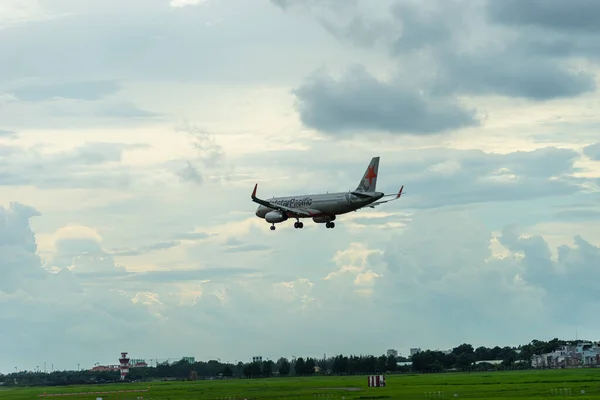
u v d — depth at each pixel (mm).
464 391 144750
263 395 157250
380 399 128375
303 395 149250
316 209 152375
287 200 156875
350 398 132375
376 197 146250
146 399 159000
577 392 131500
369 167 151000
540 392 134250
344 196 149875
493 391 141625
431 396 131750
